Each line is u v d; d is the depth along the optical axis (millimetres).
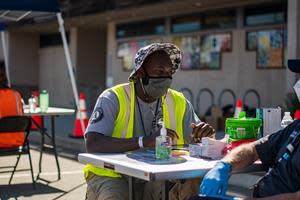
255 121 3859
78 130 12398
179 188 3834
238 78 15500
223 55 15961
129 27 19609
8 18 10344
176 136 3869
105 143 3707
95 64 22922
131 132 3914
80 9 18438
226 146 3553
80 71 22609
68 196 7109
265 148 3393
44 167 9188
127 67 19703
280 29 14344
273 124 4164
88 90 21172
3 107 7270
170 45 3873
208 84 16422
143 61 3811
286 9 14172
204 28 16562
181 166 3145
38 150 11305
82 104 12453
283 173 3135
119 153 3678
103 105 3871
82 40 22609
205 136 3871
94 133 3785
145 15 18234
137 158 3426
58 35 24094
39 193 7270
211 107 14680
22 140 7430
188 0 14641
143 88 3891
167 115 4047
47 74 24984
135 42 19312
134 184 3578
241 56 15414
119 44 20125
